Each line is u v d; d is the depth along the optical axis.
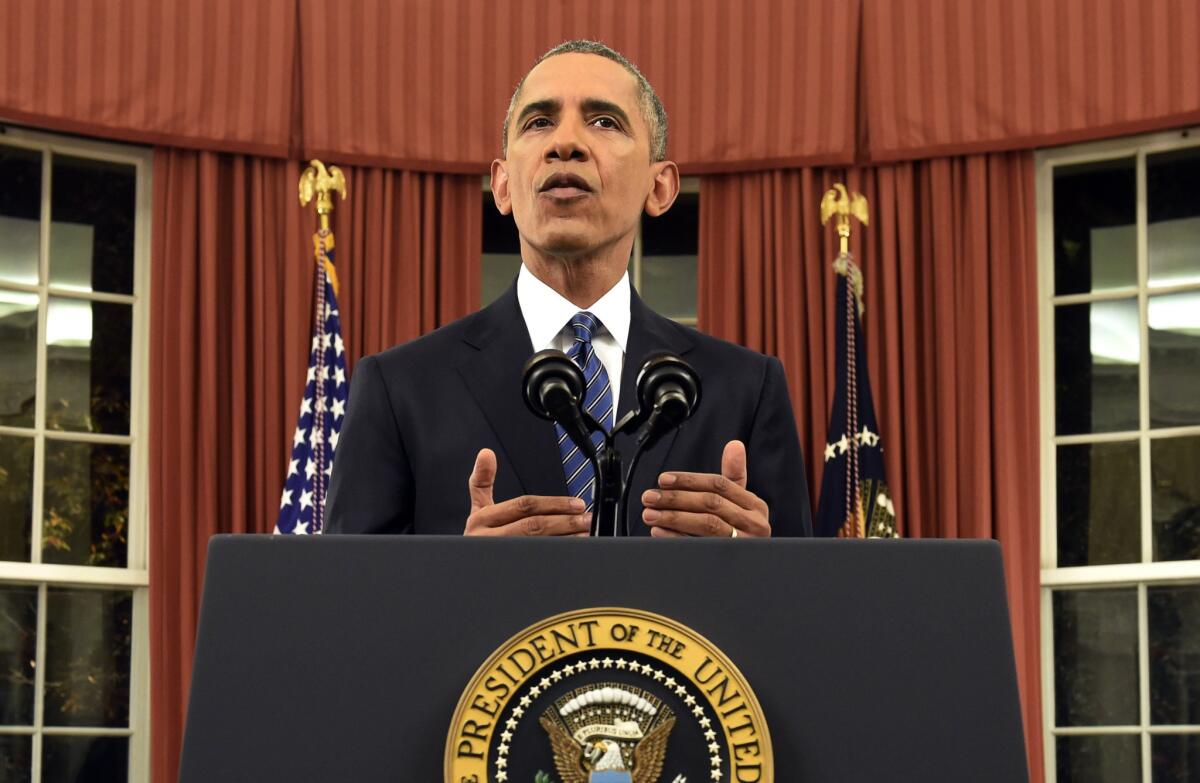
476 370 3.20
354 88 9.96
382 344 9.84
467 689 1.80
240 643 1.85
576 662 1.82
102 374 9.73
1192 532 9.49
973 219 9.80
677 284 10.45
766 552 1.89
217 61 9.71
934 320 9.81
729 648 1.86
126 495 9.68
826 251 9.87
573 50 3.37
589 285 3.29
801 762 1.82
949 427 9.62
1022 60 9.75
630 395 3.19
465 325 3.30
